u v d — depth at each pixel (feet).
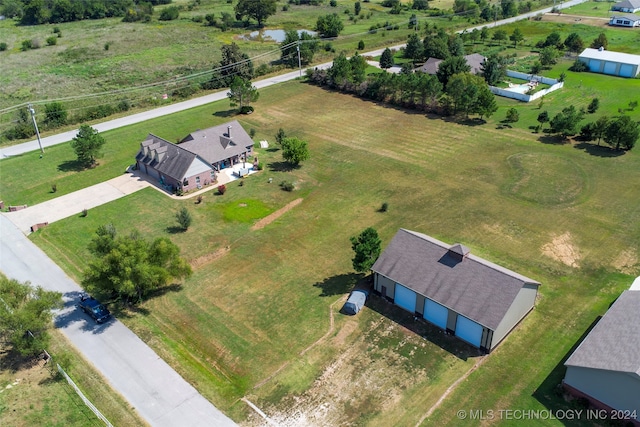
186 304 163.73
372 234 164.25
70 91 369.09
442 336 147.54
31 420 124.36
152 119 319.47
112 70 416.26
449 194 220.84
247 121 311.27
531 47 448.24
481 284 143.54
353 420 123.13
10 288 148.15
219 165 248.11
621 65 364.17
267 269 178.91
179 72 405.59
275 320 155.53
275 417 124.67
